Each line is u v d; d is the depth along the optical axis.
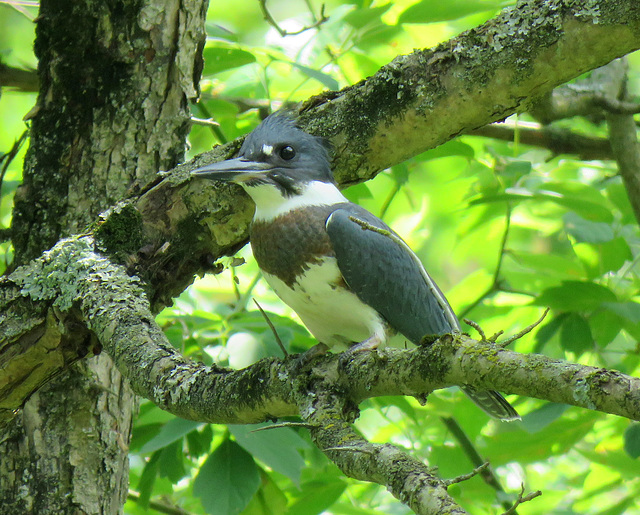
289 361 5.63
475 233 11.77
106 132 7.34
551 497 11.05
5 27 14.21
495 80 6.27
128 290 6.02
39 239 7.27
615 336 9.70
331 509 9.48
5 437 7.04
